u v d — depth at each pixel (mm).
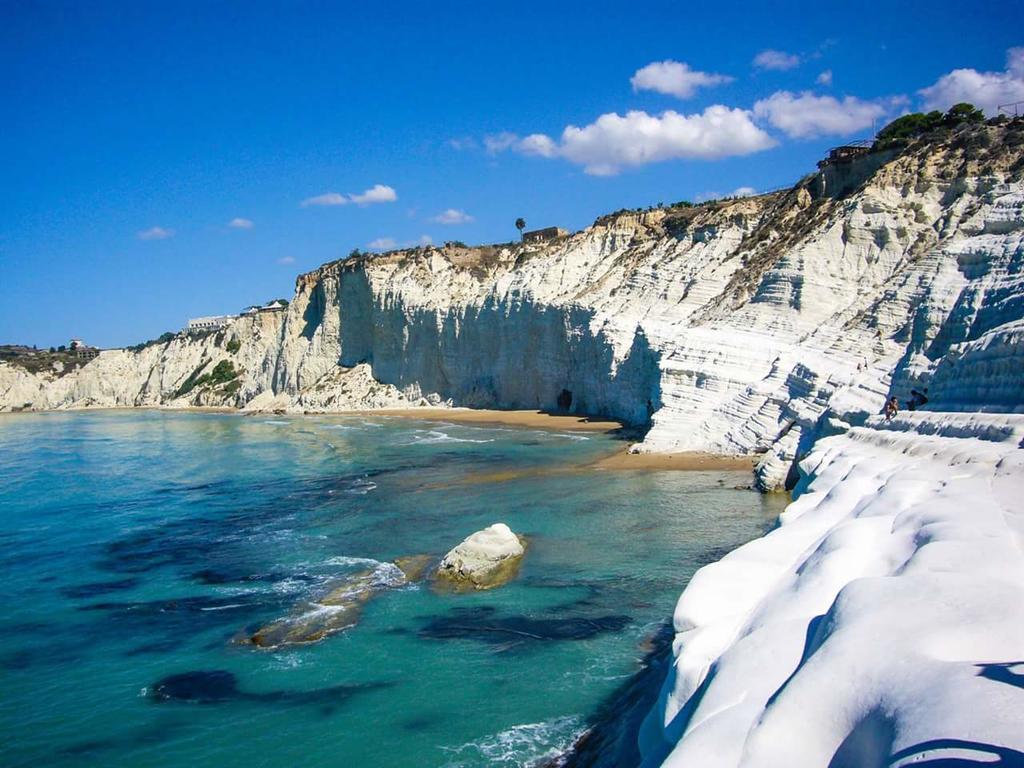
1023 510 8555
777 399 35000
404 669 15555
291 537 26641
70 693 15406
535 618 17688
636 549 22234
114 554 25875
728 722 6074
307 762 12570
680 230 64125
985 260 29047
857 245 43438
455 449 47688
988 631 5523
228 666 16203
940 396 20484
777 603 8156
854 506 11891
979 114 49188
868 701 5227
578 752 12016
